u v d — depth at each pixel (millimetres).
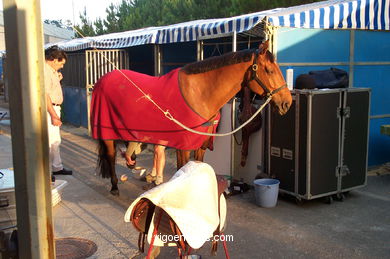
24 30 1484
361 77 6059
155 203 2379
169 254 3535
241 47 7750
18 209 1593
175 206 2414
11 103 1547
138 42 7484
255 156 5281
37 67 1517
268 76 4008
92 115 4750
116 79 4527
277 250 3631
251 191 5297
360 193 5254
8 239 1804
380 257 3490
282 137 4852
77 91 10883
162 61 8133
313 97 4512
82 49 10289
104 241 3779
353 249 3643
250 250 3635
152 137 4215
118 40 8117
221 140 5621
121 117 4406
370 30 6023
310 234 3971
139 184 5641
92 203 4844
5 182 3594
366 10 5578
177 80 4121
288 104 4094
